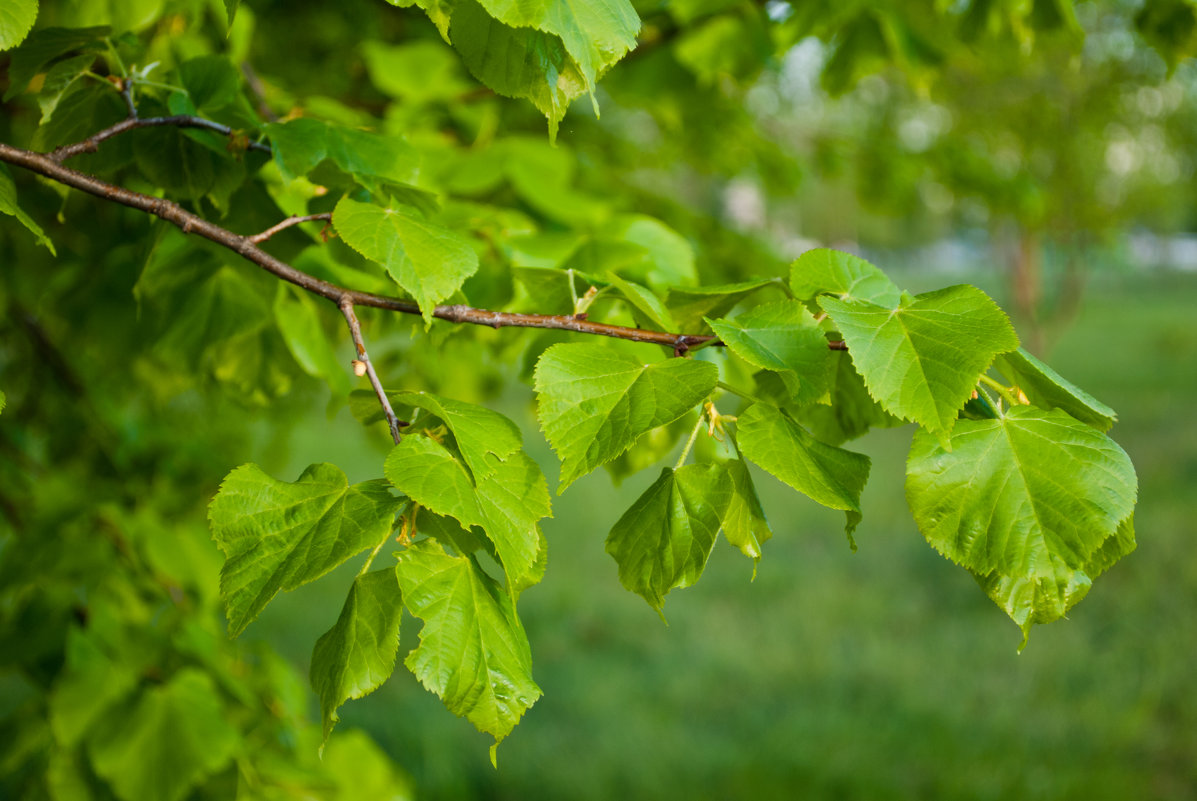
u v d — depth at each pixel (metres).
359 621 0.85
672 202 3.22
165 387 2.96
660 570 0.98
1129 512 0.92
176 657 2.15
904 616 7.55
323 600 8.26
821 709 6.19
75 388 3.02
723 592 8.24
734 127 3.97
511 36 0.92
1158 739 5.61
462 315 1.05
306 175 1.39
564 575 8.79
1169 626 6.86
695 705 6.36
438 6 0.90
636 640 7.38
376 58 2.79
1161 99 5.68
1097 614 7.23
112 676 1.98
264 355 2.15
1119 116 5.51
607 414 0.92
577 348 0.96
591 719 6.24
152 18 1.74
